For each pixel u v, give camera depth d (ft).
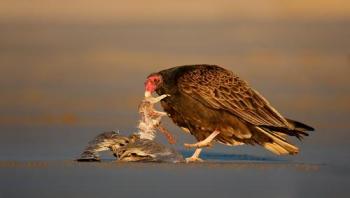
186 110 60.29
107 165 55.77
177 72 60.64
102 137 58.80
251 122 59.88
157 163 57.26
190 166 55.77
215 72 60.70
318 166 56.13
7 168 54.44
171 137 59.82
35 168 54.34
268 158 62.18
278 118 60.08
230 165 56.80
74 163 56.90
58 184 49.16
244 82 60.95
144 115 59.57
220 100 59.93
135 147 58.03
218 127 60.08
